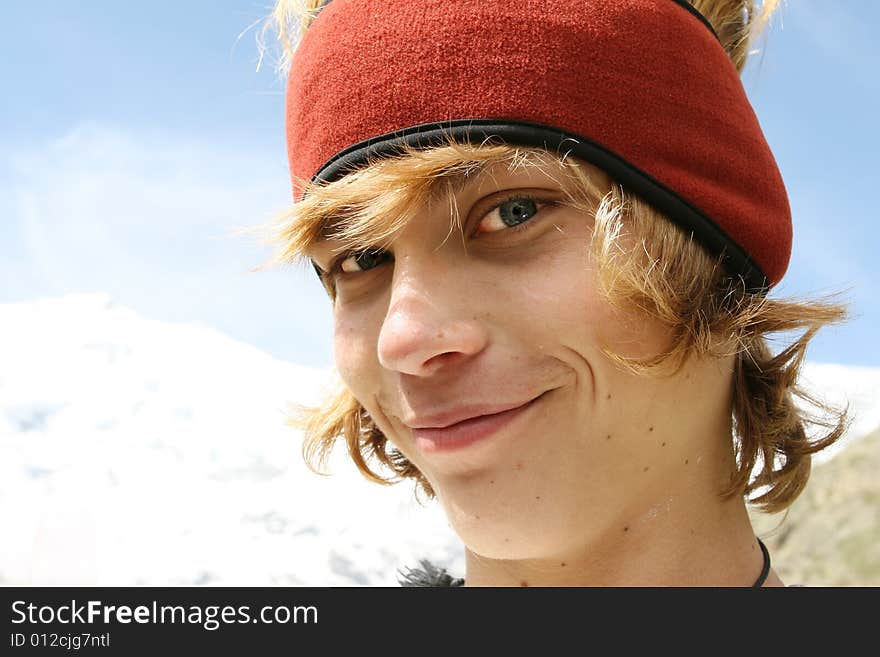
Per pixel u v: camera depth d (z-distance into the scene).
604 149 0.75
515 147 0.73
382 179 0.73
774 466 1.02
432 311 0.74
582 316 0.74
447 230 0.75
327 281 0.97
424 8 0.77
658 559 0.83
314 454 1.21
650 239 0.77
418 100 0.75
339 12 0.83
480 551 0.80
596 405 0.76
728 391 0.89
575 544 0.81
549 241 0.75
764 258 0.86
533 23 0.75
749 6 1.06
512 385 0.74
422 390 0.77
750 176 0.85
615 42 0.77
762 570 0.93
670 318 0.77
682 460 0.83
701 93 0.82
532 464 0.76
